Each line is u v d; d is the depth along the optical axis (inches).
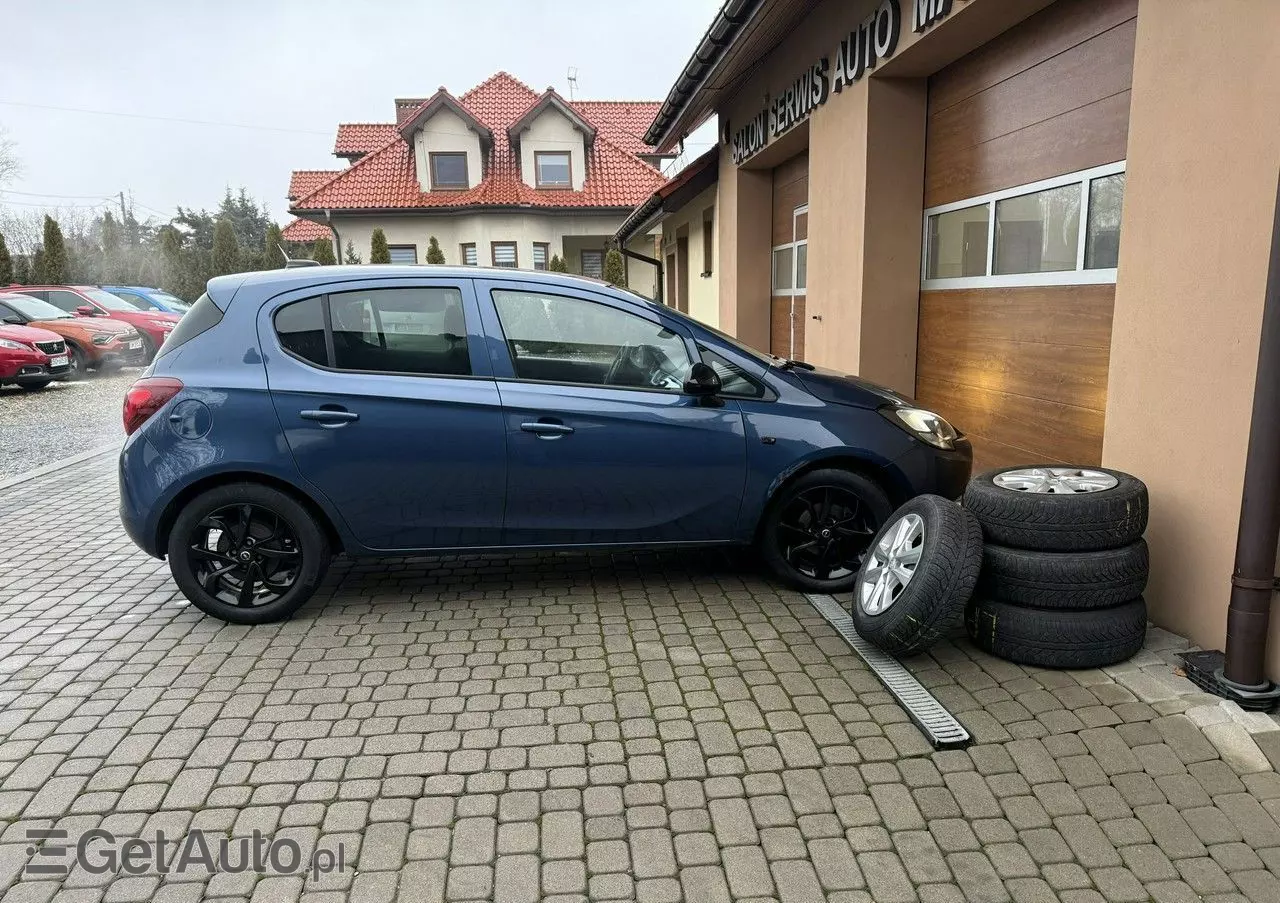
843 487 165.3
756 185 429.4
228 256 1465.3
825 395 167.5
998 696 124.6
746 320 441.1
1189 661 126.1
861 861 93.2
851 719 121.3
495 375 157.3
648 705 126.6
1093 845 94.6
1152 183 136.8
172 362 154.2
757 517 165.0
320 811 102.8
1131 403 144.3
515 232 1069.8
